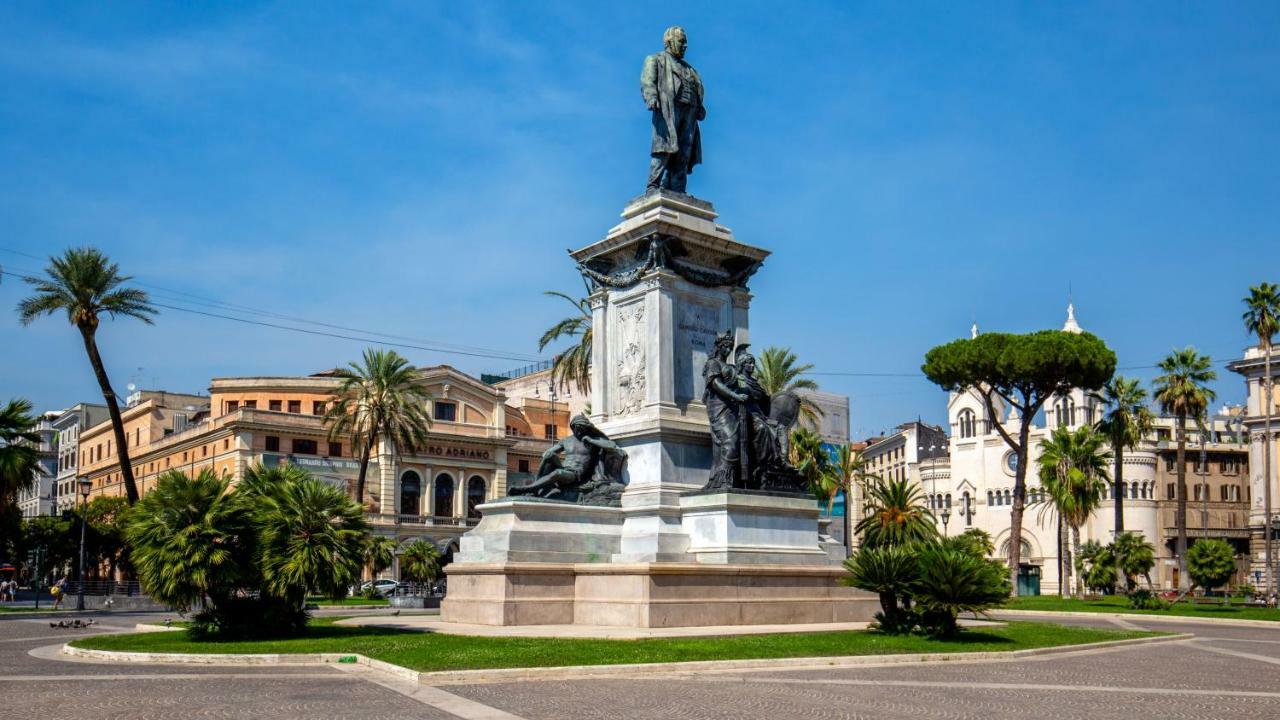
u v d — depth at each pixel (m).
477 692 16.58
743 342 32.09
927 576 24.69
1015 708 15.70
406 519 99.75
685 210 31.70
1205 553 67.69
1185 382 76.44
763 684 17.88
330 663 20.45
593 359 32.03
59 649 25.61
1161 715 15.27
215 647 22.56
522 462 111.12
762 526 28.16
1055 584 112.75
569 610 26.81
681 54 33.19
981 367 67.56
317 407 107.38
